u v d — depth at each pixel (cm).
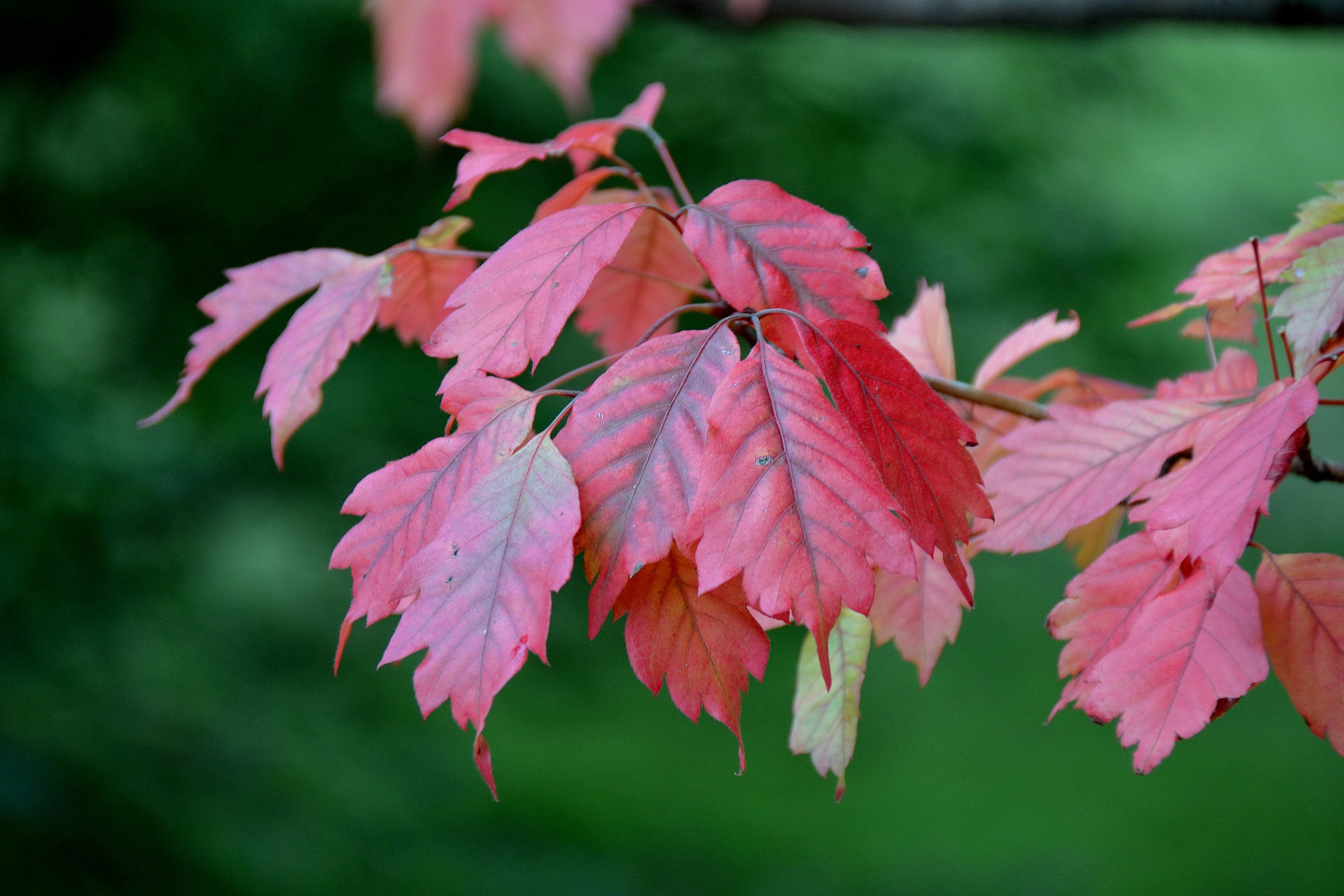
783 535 79
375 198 643
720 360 86
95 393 577
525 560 80
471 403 90
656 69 671
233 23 621
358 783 594
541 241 93
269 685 614
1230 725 930
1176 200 870
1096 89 739
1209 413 114
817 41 695
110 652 501
